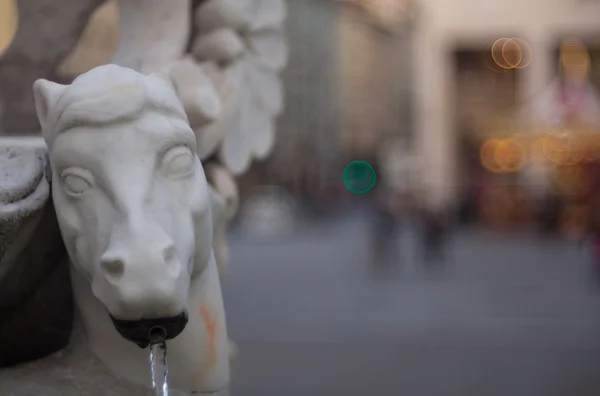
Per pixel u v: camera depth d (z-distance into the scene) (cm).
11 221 199
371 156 4784
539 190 3083
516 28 3619
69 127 192
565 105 2916
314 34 4178
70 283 238
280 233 3359
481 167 3556
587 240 2044
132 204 185
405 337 1202
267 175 3753
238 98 322
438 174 3772
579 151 2958
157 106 195
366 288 1770
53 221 217
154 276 178
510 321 1339
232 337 1209
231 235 3288
